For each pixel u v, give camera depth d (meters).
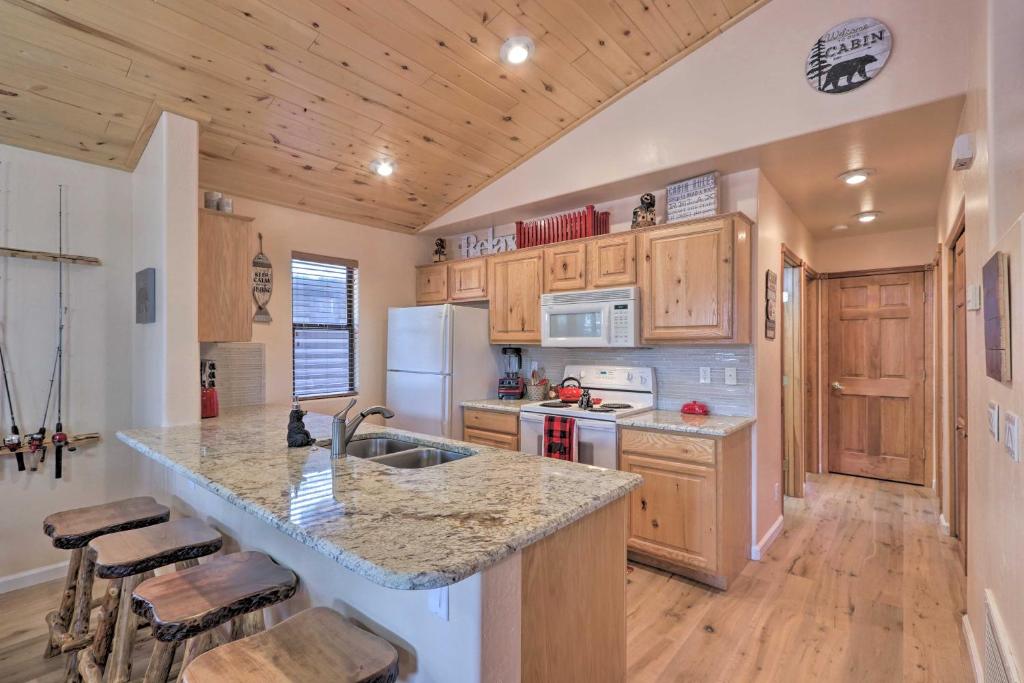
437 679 1.16
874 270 4.56
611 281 3.18
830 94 2.33
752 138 2.55
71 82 2.18
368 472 1.56
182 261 2.43
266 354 3.43
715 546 2.55
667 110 2.86
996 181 1.57
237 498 1.31
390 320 4.05
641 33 2.57
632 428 2.82
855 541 3.20
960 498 3.06
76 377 2.71
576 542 1.30
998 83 1.56
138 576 1.61
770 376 3.21
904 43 2.16
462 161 3.45
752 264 2.93
